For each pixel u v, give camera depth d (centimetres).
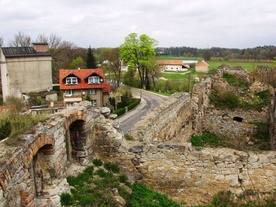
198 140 2138
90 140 1046
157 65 8150
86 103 1070
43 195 783
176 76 9025
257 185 978
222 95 2461
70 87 5178
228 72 2745
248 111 2364
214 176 991
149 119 1284
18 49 5512
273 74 2691
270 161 966
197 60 14625
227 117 2388
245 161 973
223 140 2245
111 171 1030
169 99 1777
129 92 6041
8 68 5284
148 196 988
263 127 2300
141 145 1034
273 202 963
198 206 995
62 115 912
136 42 7244
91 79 5247
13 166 641
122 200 909
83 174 948
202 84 2345
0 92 5984
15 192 649
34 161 788
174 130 1700
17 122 768
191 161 999
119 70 8012
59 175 862
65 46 8831
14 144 690
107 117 1102
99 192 889
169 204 979
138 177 1038
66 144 958
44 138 779
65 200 802
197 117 2181
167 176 1020
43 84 5716
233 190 985
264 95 2491
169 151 1012
